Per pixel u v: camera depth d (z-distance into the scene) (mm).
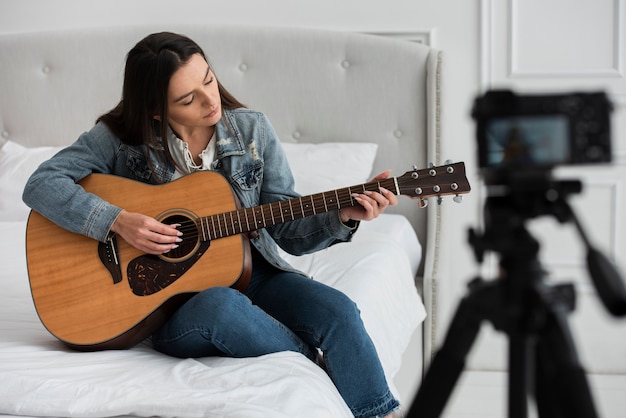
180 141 1976
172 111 1896
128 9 3367
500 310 912
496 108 864
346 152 3057
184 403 1477
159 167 1977
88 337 1816
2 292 2264
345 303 1817
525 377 906
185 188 1914
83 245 1904
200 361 1747
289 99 3219
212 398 1491
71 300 1862
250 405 1458
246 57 3238
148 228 1830
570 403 834
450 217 3232
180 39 1896
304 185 2926
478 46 3178
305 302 1826
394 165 3166
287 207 1834
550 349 876
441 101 3070
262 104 3238
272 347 1730
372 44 3145
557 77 3143
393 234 2797
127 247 1878
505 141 877
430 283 2971
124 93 1953
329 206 1821
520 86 3166
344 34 3180
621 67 3104
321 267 2395
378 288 2273
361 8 3229
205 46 3252
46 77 3354
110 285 1859
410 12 3199
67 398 1535
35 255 1918
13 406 1536
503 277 929
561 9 3109
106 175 1970
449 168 1795
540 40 3135
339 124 3189
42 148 3230
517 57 3156
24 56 3342
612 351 3182
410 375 2668
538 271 913
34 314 2107
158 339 1814
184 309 1752
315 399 1536
